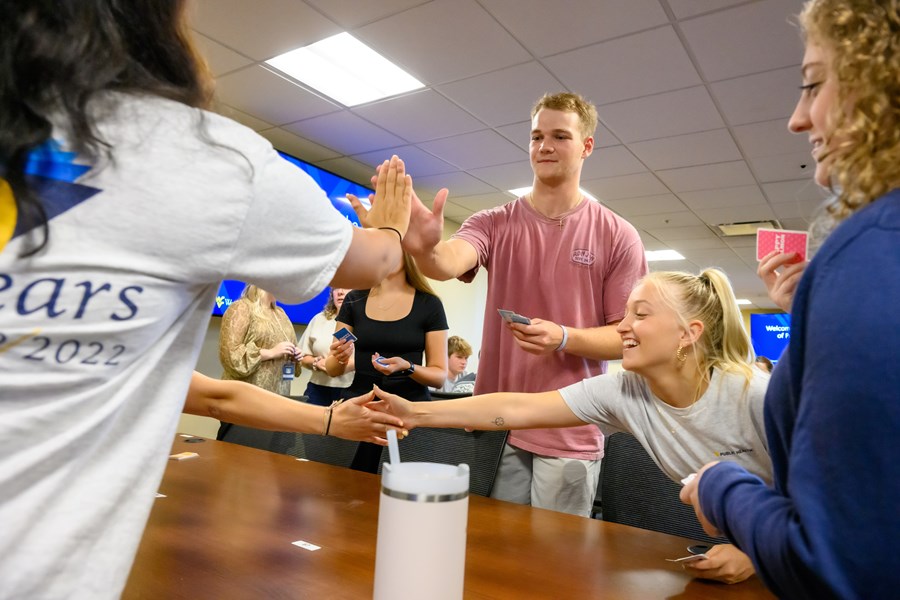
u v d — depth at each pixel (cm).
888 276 39
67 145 41
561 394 131
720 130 368
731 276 862
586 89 321
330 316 343
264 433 195
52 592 43
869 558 37
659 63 292
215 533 93
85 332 42
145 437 49
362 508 110
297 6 260
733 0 240
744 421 111
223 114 56
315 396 319
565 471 156
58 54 39
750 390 111
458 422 129
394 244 73
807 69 54
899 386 37
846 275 42
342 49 300
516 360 167
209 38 289
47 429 42
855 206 48
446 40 281
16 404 41
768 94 317
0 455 40
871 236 42
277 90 346
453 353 512
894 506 37
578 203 174
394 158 83
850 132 47
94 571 45
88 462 46
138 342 46
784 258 93
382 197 82
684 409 117
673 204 533
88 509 45
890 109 45
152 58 48
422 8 257
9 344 39
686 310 114
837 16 49
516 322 146
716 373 114
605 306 169
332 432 118
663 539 100
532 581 79
